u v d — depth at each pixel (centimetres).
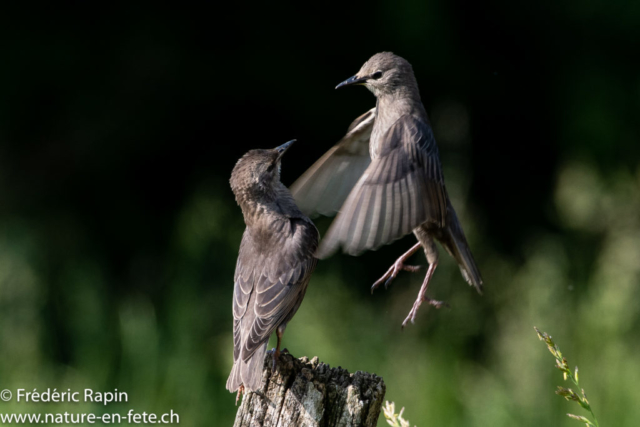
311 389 618
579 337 1179
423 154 720
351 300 1304
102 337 1253
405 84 819
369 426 614
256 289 782
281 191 846
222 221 1311
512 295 1258
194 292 1255
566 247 1412
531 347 1168
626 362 1133
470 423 1127
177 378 1165
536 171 1919
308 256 798
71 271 1387
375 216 670
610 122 1788
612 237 1344
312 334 1231
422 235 782
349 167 838
